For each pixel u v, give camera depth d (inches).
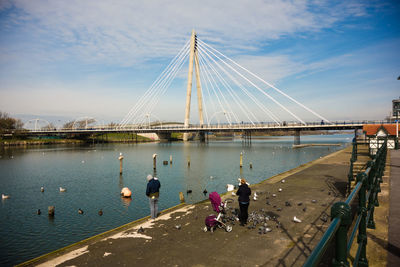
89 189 1295.5
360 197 178.7
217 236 387.2
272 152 3228.3
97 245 371.6
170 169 1929.1
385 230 263.4
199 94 4950.8
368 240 242.8
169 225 440.8
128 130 5152.6
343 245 99.9
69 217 866.8
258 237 377.4
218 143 5610.2
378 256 213.9
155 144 5438.0
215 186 1298.0
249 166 2036.2
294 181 788.6
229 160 2455.7
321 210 492.7
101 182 1476.4
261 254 327.6
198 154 3115.2
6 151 3799.2
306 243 353.7
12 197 1158.3
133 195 1150.3
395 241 239.0
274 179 847.7
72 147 4630.9
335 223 92.7
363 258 180.5
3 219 855.7
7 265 573.6
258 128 4092.0
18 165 2283.5
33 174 1793.8
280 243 356.2
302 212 482.6
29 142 5137.8
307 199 575.2
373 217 279.0
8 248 651.5
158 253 341.7
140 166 2121.1
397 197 379.2
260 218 444.5
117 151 3705.7
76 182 1486.2
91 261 326.6
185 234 399.2
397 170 625.3
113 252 348.2
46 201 1080.2
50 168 2078.0
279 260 311.7
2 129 5275.6
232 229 410.6
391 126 1664.6
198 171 1807.3
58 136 6299.2
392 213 311.3
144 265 313.4
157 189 479.8
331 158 1438.2
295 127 3850.9
